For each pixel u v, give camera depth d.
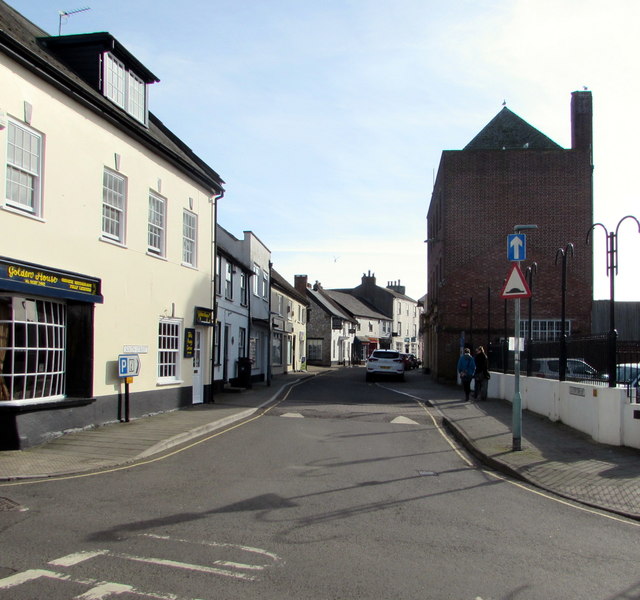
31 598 4.30
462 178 31.44
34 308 10.79
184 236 17.28
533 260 30.62
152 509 6.77
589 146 31.14
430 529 6.36
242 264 25.53
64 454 9.82
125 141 13.72
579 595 4.68
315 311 60.66
